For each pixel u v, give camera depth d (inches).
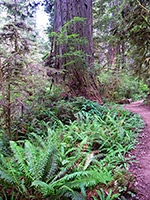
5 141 108.0
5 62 93.0
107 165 92.6
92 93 235.6
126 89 445.7
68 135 119.4
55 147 84.0
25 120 139.6
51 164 76.5
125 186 72.4
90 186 73.5
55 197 64.7
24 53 109.6
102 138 119.8
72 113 175.0
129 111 215.2
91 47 260.2
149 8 244.2
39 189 67.0
